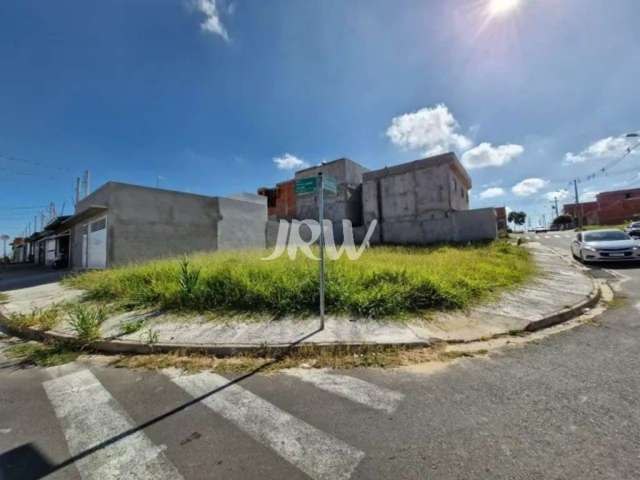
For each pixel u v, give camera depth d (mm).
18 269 18281
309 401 2732
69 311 5801
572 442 2061
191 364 3652
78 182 20625
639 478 1733
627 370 3125
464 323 4734
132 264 10852
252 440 2193
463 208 23250
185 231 14742
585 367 3236
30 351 4234
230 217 16984
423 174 19969
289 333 4363
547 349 3803
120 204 12547
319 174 4676
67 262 18484
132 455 2061
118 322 5074
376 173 22031
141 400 2824
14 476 1896
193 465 1949
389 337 4160
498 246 14297
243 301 5582
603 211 45469
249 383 3131
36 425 2445
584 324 4773
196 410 2627
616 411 2412
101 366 3697
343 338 4129
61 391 3039
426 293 5621
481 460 1917
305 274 6258
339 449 2066
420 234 19891
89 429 2375
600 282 7781
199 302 5727
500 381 3002
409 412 2500
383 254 10531
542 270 9406
